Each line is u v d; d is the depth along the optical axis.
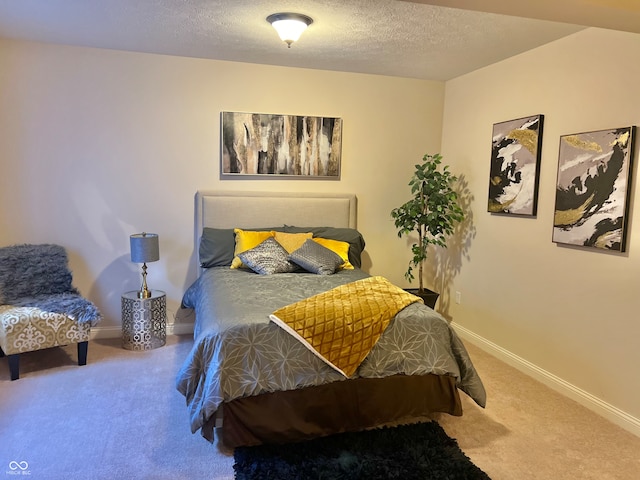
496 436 2.56
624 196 2.63
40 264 3.52
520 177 3.46
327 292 2.84
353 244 4.12
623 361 2.70
